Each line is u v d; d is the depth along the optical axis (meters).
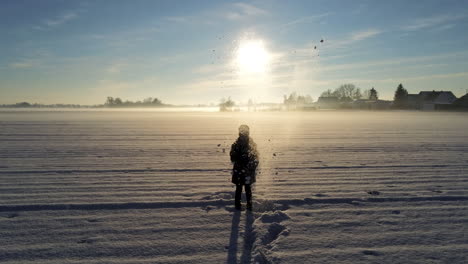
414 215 5.07
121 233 4.34
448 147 13.25
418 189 6.62
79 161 9.93
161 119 39.91
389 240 4.13
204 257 3.67
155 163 9.59
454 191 6.46
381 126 26.00
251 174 5.19
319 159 10.31
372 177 7.74
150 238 4.18
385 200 5.86
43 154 11.34
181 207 5.43
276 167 8.98
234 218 4.91
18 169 8.69
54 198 5.93
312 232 4.38
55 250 3.85
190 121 35.00
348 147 13.26
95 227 4.56
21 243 4.04
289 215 5.05
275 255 3.70
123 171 8.43
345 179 7.52
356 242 4.07
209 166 9.12
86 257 3.67
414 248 3.91
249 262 3.57
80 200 5.80
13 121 33.38
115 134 19.20
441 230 4.47
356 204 5.62
